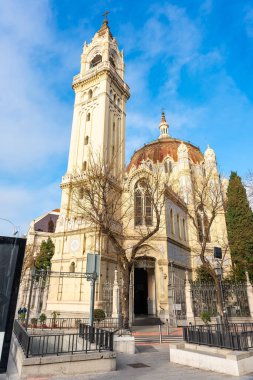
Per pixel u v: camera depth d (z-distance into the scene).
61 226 37.75
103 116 45.81
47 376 9.98
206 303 31.16
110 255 34.31
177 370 11.32
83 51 56.66
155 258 36.66
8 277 9.64
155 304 36.34
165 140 67.62
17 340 13.30
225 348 11.83
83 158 45.38
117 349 15.66
